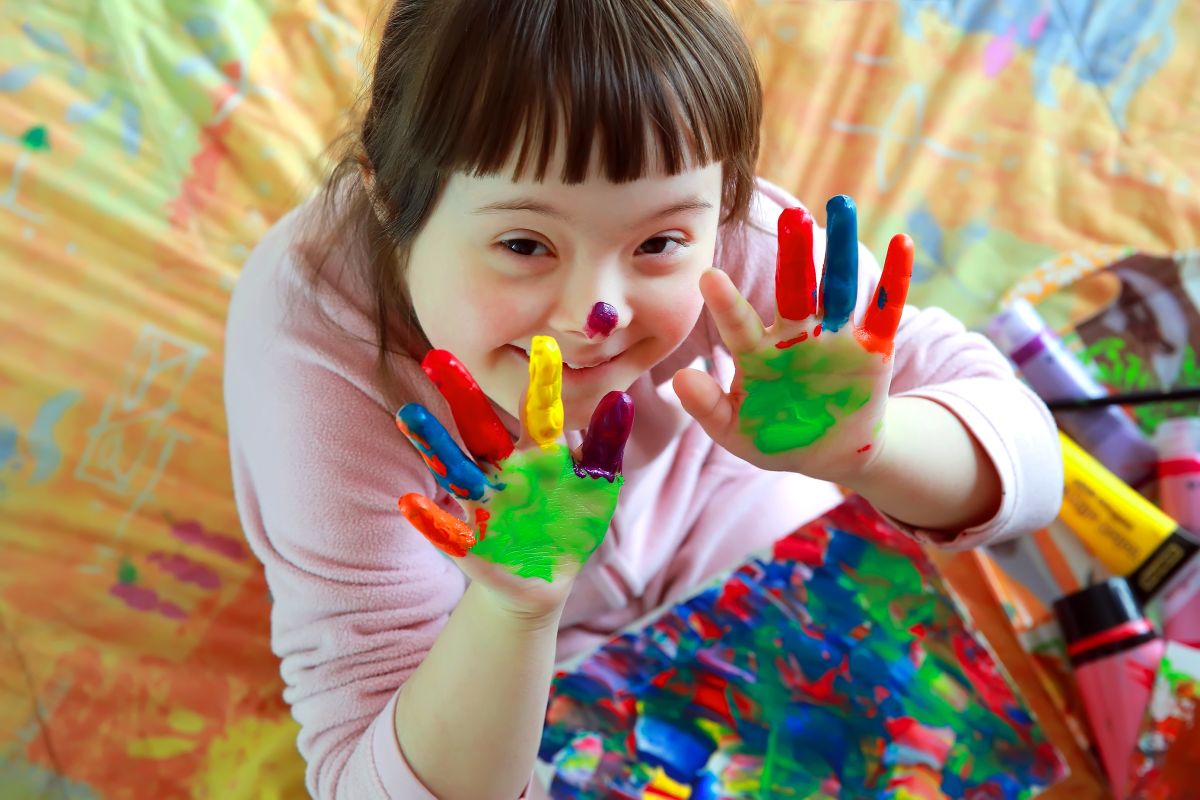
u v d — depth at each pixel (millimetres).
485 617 595
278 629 789
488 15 501
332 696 733
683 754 859
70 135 1114
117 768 925
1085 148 1228
